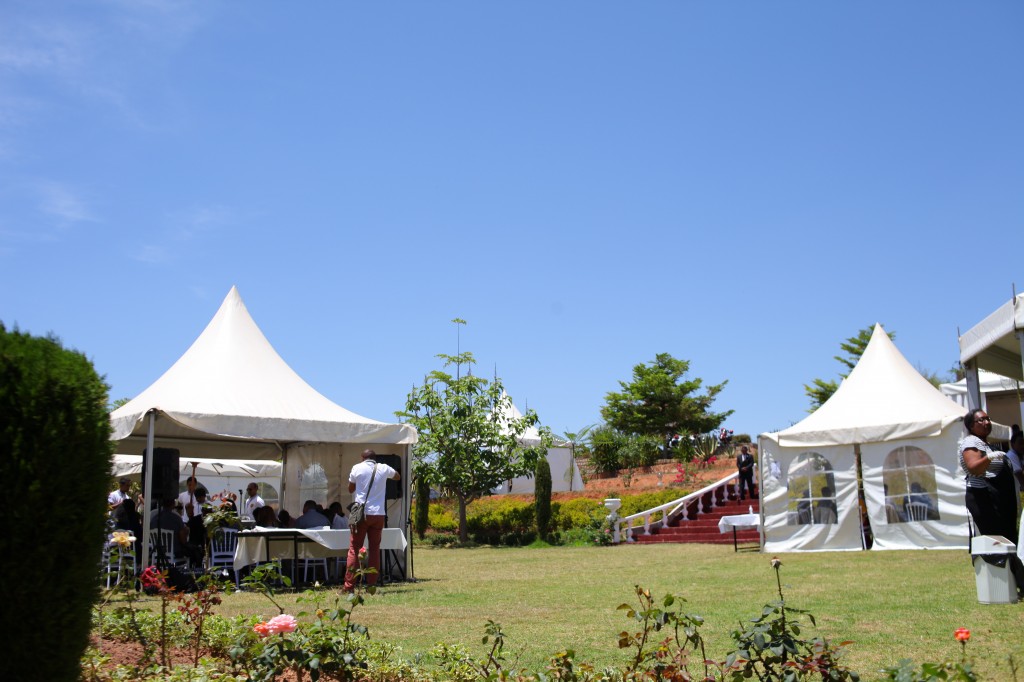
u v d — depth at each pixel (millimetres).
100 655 5645
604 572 14195
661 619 4441
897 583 10719
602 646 7008
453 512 30562
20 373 3846
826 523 17250
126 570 6672
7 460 3738
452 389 27516
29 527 3732
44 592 3758
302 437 13289
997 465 8508
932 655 6242
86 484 3957
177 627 6746
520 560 18281
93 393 4074
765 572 12977
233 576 13539
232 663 5465
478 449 27234
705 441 40594
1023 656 6047
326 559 13836
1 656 3654
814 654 4152
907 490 16547
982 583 8461
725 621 8148
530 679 5051
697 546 20750
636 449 39969
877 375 18141
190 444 17688
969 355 12773
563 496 32062
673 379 46312
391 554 13914
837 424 17375
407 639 7484
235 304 15508
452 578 13828
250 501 15781
